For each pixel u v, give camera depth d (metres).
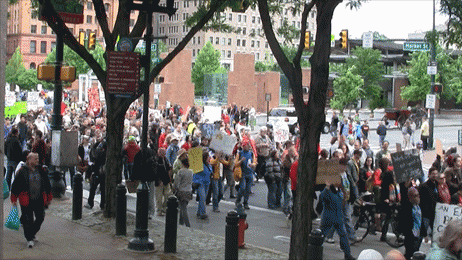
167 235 10.82
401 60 100.25
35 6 16.72
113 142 13.52
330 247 12.56
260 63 133.88
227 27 16.27
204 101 80.31
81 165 17.72
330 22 9.10
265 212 16.84
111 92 12.31
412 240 11.45
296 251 9.23
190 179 13.75
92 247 11.02
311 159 9.20
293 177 14.23
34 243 11.11
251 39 162.75
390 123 60.78
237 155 17.25
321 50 9.09
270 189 17.44
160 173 14.95
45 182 11.02
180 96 73.12
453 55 74.06
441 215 10.66
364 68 80.25
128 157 17.33
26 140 24.67
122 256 10.44
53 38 138.25
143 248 10.78
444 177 12.80
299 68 9.27
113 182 13.60
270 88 78.12
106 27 13.55
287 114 48.78
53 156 16.03
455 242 5.84
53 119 16.66
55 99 16.59
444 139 45.25
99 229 12.64
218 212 16.47
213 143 16.91
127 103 13.36
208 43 134.00
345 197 12.60
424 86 71.75
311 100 9.16
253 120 51.88
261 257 10.79
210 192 17.53
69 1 14.59
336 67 91.06
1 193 6.93
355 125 40.94
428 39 13.24
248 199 19.09
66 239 11.62
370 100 82.12
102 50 93.38
